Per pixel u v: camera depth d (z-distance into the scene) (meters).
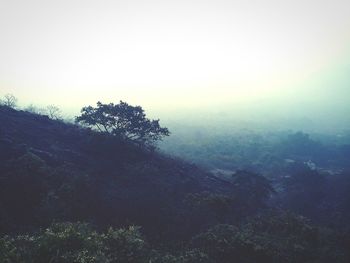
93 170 40.69
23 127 46.62
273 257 28.50
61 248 19.72
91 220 30.30
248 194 54.50
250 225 36.59
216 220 37.28
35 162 34.62
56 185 33.03
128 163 46.47
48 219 27.89
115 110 50.31
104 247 21.27
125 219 32.62
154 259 23.36
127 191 36.56
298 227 35.84
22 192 30.12
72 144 47.38
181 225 33.97
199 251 27.25
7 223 25.95
